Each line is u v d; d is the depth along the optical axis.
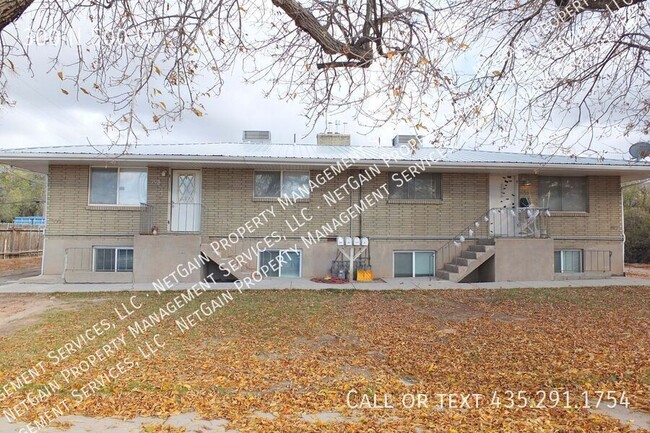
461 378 5.04
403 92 4.20
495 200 13.74
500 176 13.79
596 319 7.92
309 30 4.02
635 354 5.80
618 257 13.88
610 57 5.33
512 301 9.67
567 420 3.88
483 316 8.27
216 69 3.96
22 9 2.58
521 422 3.83
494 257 12.52
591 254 13.78
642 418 3.93
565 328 7.25
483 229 13.64
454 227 13.60
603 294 10.47
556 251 13.75
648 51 5.11
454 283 12.08
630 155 6.08
